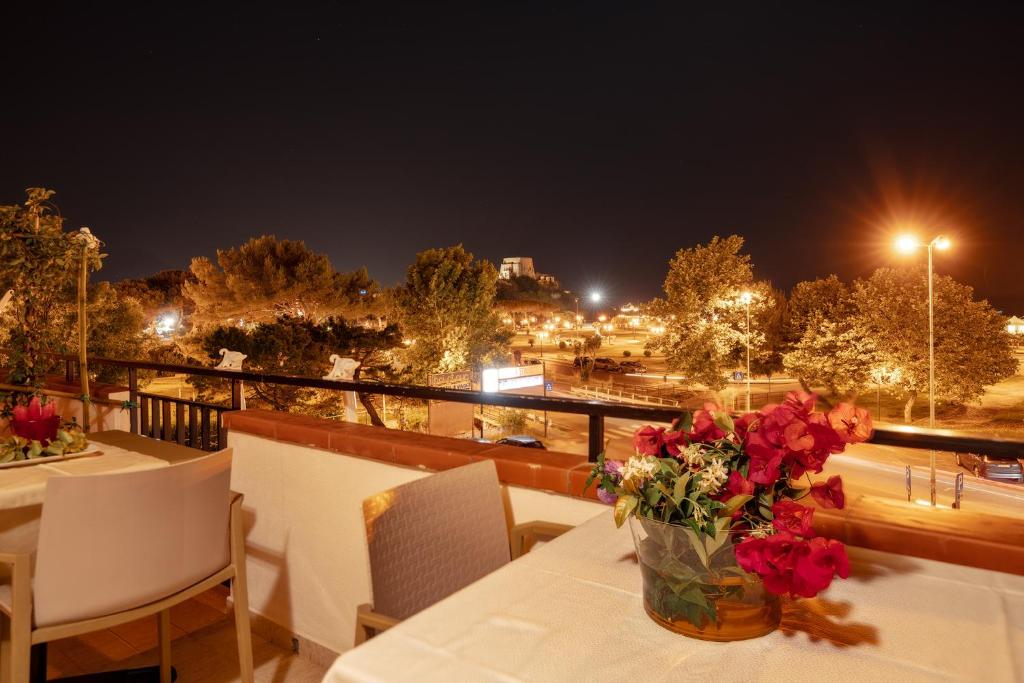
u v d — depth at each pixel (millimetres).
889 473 24109
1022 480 22422
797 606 1185
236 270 27156
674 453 1161
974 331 38156
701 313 47219
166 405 4219
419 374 30578
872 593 1239
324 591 2703
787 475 1088
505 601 1204
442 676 946
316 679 2650
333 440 2641
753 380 54750
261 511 2963
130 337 28578
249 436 3016
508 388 27328
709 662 987
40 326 3736
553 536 1878
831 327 43438
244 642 2201
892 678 940
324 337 20484
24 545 2650
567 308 102375
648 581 1116
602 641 1051
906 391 40281
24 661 1710
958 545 1416
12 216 3535
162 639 2545
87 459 2572
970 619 1129
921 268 40812
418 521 1581
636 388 48625
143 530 1858
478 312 32594
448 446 2330
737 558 993
